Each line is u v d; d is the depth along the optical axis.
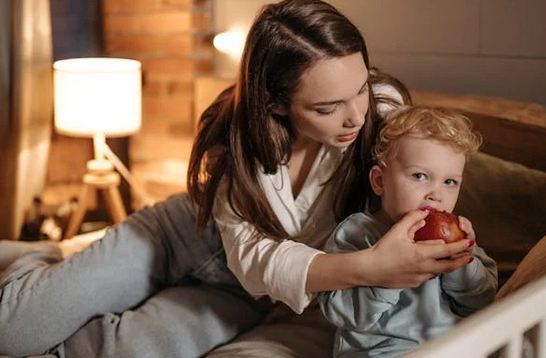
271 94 1.24
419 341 1.14
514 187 1.53
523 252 1.48
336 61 1.15
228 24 2.76
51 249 1.88
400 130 1.16
